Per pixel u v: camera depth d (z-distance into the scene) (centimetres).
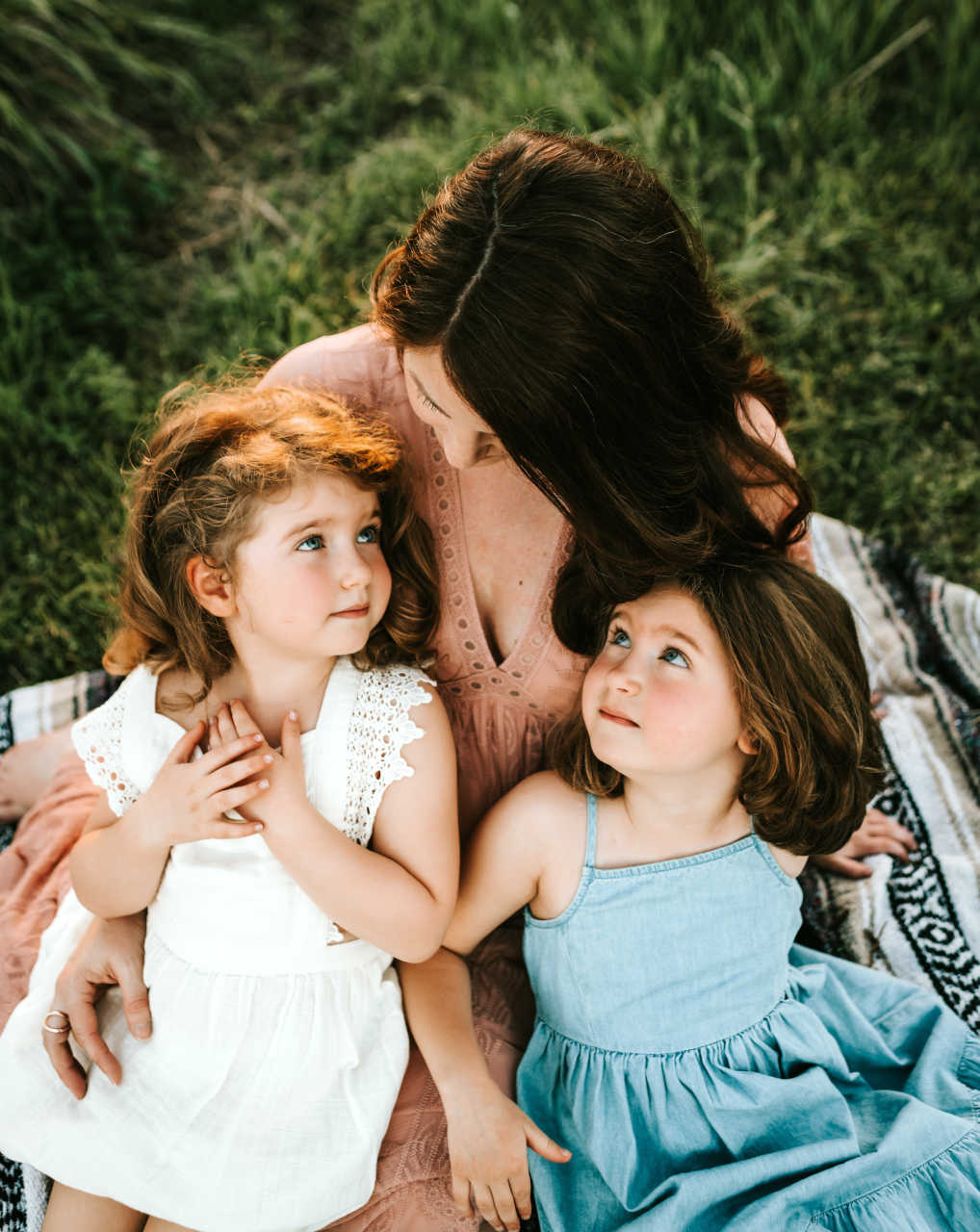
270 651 168
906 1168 164
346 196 351
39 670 264
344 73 396
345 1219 166
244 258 343
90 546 283
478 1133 164
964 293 322
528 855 175
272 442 158
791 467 164
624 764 163
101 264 343
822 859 217
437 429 151
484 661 179
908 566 266
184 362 321
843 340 321
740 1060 174
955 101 367
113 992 179
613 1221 167
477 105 372
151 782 173
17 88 359
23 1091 167
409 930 165
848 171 350
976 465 298
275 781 161
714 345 148
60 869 203
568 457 138
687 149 356
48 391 313
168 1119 162
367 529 166
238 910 166
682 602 160
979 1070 179
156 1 403
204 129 379
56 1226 165
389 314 142
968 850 219
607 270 129
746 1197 163
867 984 193
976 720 237
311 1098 163
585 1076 174
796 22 373
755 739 163
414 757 168
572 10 394
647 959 173
